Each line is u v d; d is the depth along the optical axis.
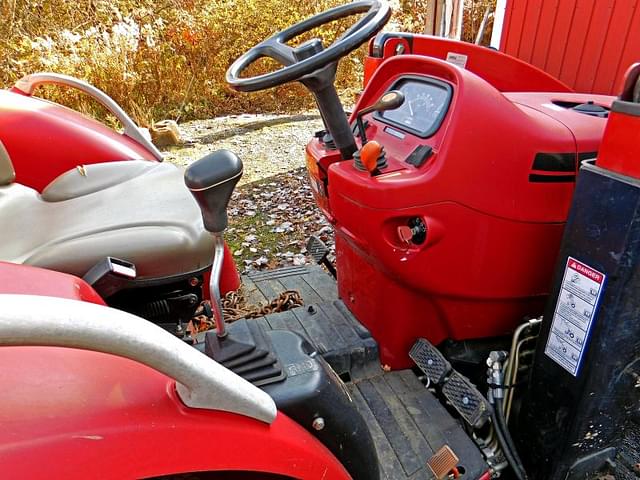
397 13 7.61
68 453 0.62
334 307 1.90
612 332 1.11
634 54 2.71
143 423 0.67
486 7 6.83
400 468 1.33
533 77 2.33
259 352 0.94
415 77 1.64
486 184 1.33
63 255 1.43
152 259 1.47
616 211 1.04
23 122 1.99
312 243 2.36
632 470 1.30
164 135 5.45
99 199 1.77
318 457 0.85
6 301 0.52
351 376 1.67
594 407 1.21
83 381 0.73
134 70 5.89
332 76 1.42
